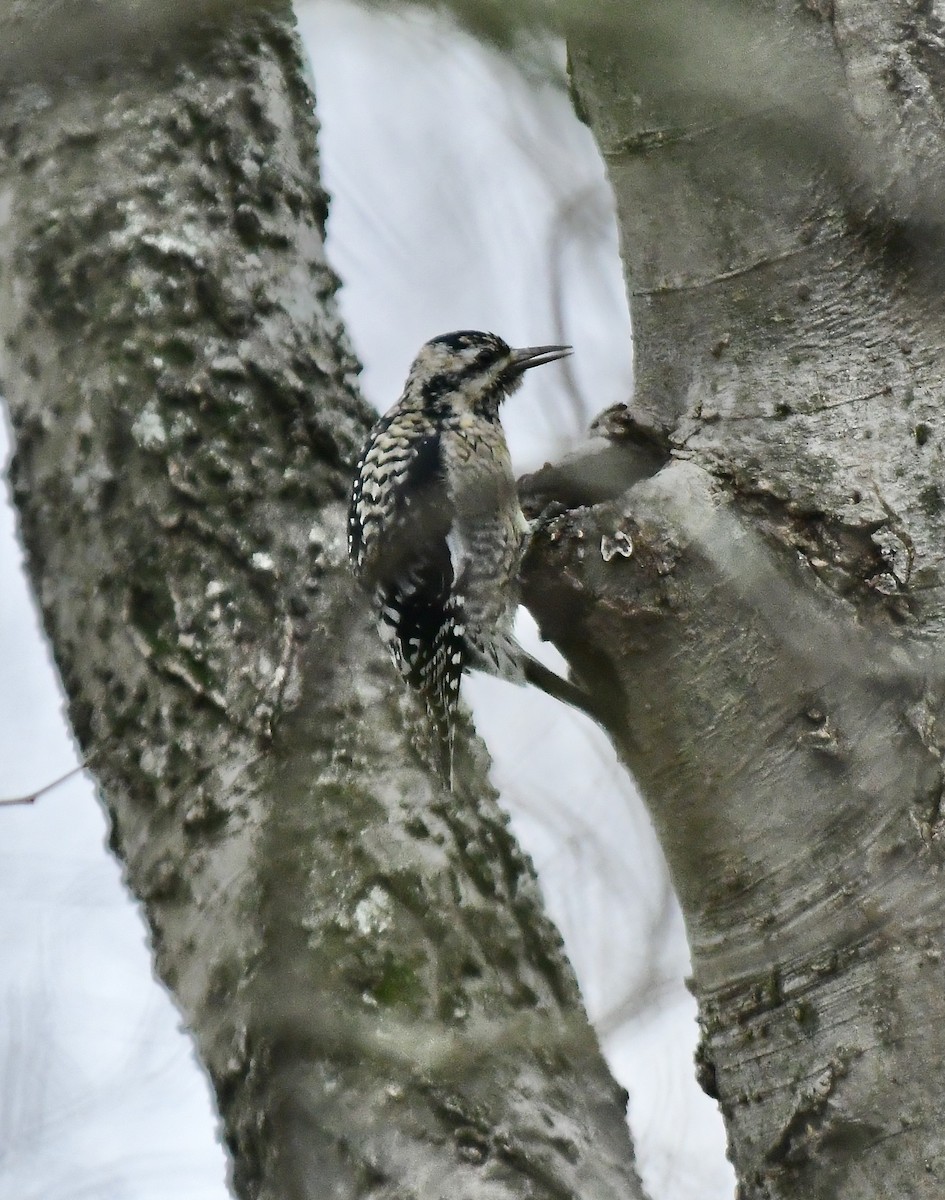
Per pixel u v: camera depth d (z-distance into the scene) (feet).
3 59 21.94
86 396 24.79
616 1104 24.44
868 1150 21.65
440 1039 22.26
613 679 25.48
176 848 22.90
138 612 23.77
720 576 24.53
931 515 23.79
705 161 26.61
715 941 24.09
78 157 26.45
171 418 24.72
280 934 22.11
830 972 22.58
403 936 22.91
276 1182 21.50
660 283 27.40
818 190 25.59
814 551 24.25
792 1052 22.75
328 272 28.22
